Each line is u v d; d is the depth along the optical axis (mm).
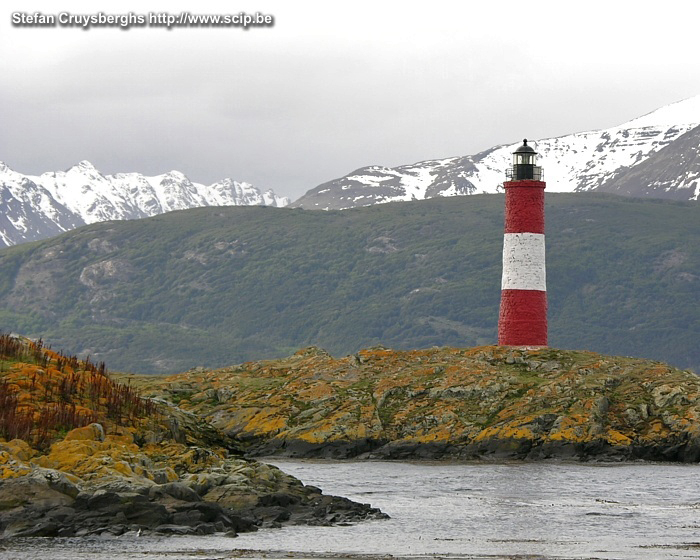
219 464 146375
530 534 125500
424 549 114188
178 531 114688
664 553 113375
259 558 106062
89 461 126812
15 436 138625
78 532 111625
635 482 178500
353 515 132875
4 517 111812
